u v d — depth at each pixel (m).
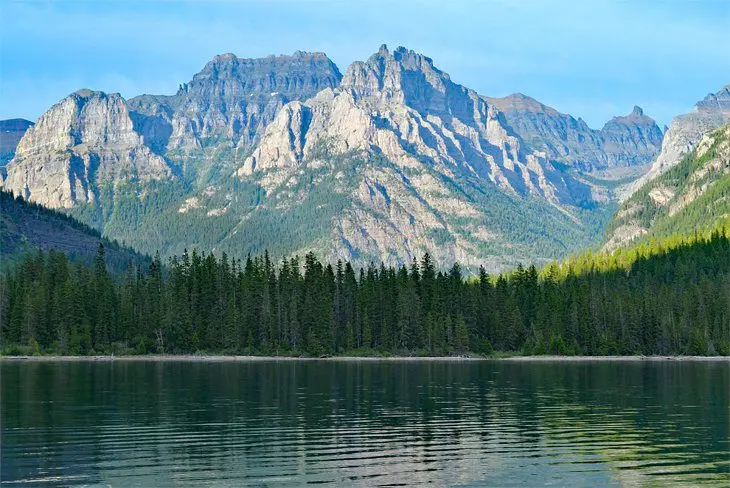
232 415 124.38
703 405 138.00
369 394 155.38
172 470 86.94
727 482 82.94
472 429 111.38
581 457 93.31
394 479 83.56
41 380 184.62
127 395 151.38
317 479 83.50
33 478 84.00
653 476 85.12
